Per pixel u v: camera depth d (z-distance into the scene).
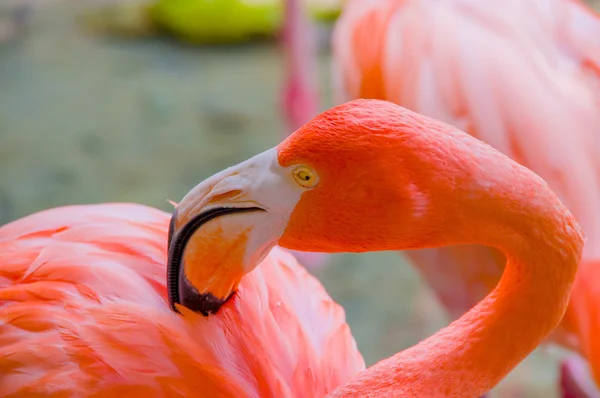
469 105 2.57
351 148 2.19
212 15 5.76
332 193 2.20
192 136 4.63
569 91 2.57
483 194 2.19
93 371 2.26
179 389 2.26
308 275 2.40
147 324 2.27
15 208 3.93
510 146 2.55
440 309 3.48
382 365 2.25
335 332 2.35
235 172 2.22
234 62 5.56
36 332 2.27
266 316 2.32
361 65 2.68
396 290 3.60
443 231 2.20
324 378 2.32
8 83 5.17
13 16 6.13
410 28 2.64
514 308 2.21
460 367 2.23
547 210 2.19
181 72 5.39
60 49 5.66
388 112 2.20
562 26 2.63
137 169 4.31
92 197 4.05
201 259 2.23
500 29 2.61
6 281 2.31
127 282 2.30
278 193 2.21
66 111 4.87
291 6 4.01
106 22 6.07
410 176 2.19
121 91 5.13
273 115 4.87
